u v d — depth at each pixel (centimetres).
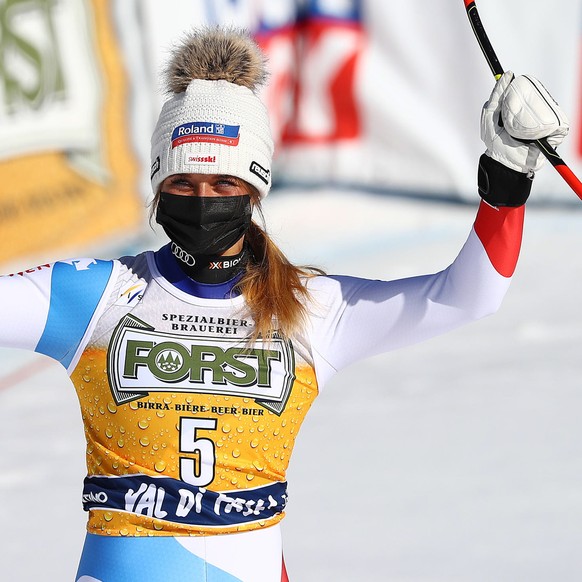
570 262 3128
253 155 805
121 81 2814
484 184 766
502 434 1906
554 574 1356
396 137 3481
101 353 784
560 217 3528
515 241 779
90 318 788
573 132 3472
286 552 1459
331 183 3528
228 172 791
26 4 2617
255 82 833
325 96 3478
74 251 2717
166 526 770
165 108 819
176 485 770
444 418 2008
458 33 3400
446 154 3466
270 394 789
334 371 825
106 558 775
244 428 782
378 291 821
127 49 2830
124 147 2830
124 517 774
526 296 2828
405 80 3453
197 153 788
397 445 1881
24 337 780
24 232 2617
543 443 1852
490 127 760
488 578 1351
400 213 3453
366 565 1402
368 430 1967
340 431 1969
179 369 780
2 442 1977
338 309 825
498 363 2325
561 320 2611
